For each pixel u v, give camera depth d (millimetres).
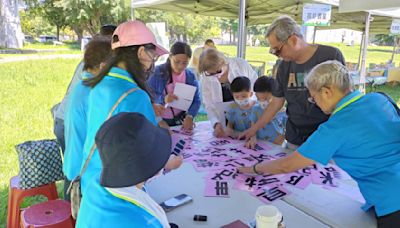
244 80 2607
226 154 2162
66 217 1795
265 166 1687
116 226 930
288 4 6273
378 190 1291
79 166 1487
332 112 1435
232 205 1476
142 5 5898
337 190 1623
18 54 18609
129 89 1220
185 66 2684
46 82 9719
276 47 2035
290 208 1451
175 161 1567
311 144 1396
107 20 25438
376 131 1271
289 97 2215
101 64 1519
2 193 3059
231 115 2680
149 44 1305
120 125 915
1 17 22484
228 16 7496
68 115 1545
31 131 5039
